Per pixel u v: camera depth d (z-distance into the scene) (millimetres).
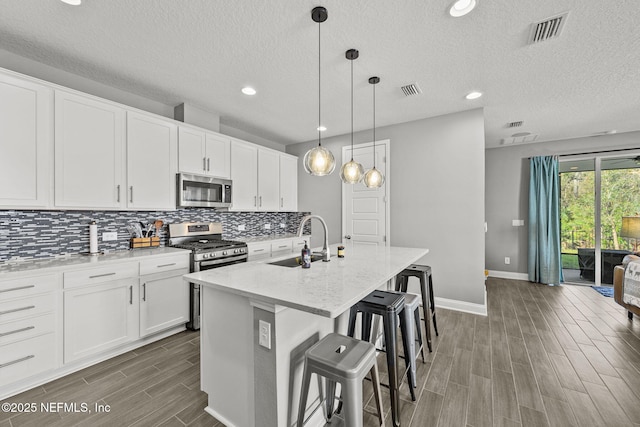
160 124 2844
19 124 1958
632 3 1609
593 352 2369
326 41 2012
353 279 1603
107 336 2221
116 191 2494
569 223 4820
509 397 1798
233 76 2531
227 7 1670
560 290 4305
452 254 3461
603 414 1642
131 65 2338
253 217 4426
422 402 1756
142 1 1618
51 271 1936
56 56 2195
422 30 1884
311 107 3279
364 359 1221
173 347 2469
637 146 4266
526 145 4992
